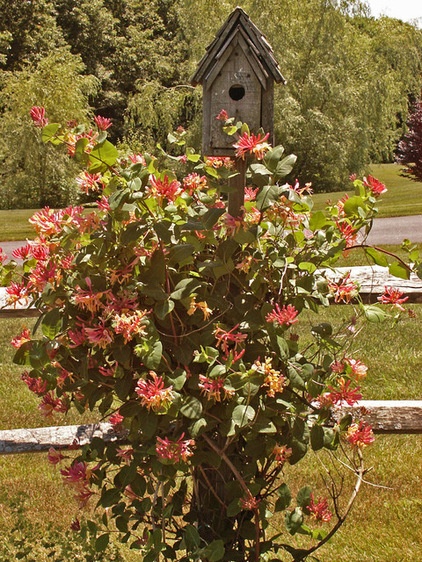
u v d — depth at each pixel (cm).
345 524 300
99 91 3406
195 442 213
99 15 3638
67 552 264
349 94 2158
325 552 281
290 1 2108
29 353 219
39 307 222
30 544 284
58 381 216
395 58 2220
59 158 2080
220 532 226
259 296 216
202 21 2091
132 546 222
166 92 2062
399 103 2319
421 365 471
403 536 290
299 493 223
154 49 3744
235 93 224
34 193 2080
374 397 429
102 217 217
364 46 2212
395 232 1213
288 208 209
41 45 3388
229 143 223
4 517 305
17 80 2180
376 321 226
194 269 220
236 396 199
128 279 201
